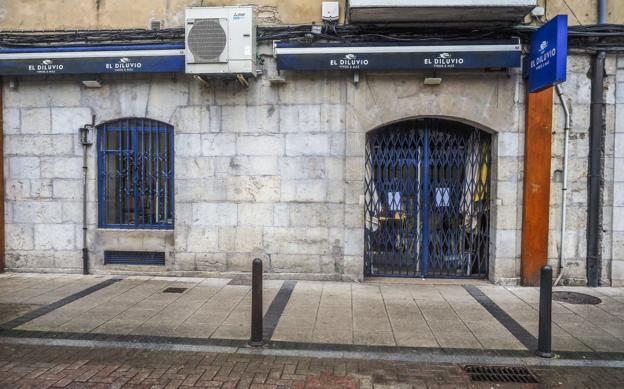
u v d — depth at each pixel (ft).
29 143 26.12
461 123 25.31
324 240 24.94
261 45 24.63
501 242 24.21
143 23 25.25
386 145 25.62
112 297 21.42
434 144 25.53
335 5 23.98
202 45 23.17
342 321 18.30
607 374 13.92
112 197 26.30
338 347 15.71
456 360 14.78
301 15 24.59
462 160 25.49
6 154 26.23
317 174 24.85
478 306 20.45
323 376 13.57
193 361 14.57
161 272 25.73
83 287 23.21
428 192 25.63
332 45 23.44
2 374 13.53
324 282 24.70
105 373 13.67
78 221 26.11
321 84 24.63
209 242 25.43
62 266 26.27
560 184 24.13
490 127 24.00
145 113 25.48
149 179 26.18
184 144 25.39
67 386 12.80
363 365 14.35
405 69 23.75
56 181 26.14
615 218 23.95
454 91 24.04
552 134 23.98
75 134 25.95
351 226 24.70
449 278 25.66
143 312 19.25
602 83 23.72
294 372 13.83
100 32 25.07
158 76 25.31
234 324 17.88
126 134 26.12
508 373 13.91
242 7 23.20
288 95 24.81
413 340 16.38
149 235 25.82
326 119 24.70
